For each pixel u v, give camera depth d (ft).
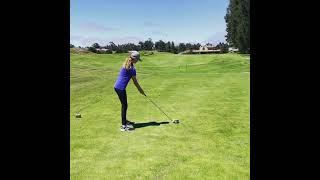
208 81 81.66
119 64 181.68
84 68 134.00
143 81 82.48
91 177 19.76
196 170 20.80
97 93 57.16
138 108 42.65
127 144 26.50
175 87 67.62
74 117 36.81
